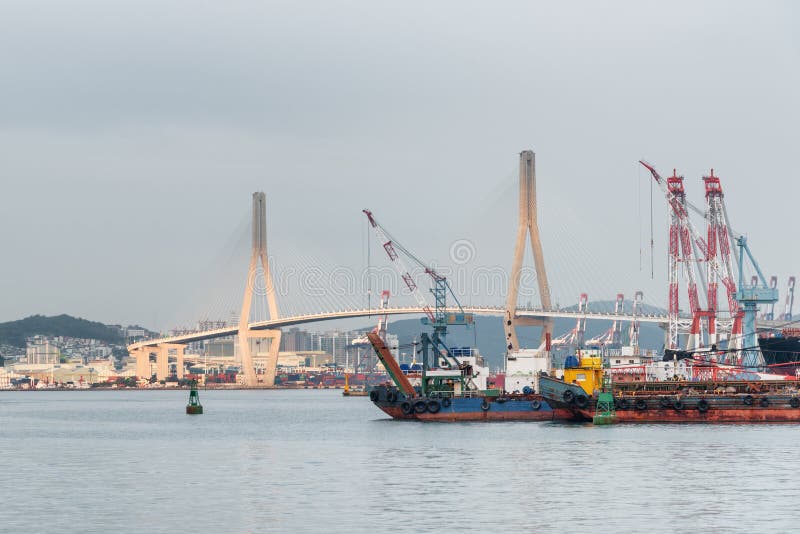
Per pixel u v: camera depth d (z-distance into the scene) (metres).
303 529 104.56
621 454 160.25
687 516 108.94
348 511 113.69
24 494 129.75
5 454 182.88
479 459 157.88
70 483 139.75
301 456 170.00
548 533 101.56
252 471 149.88
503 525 105.31
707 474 137.62
